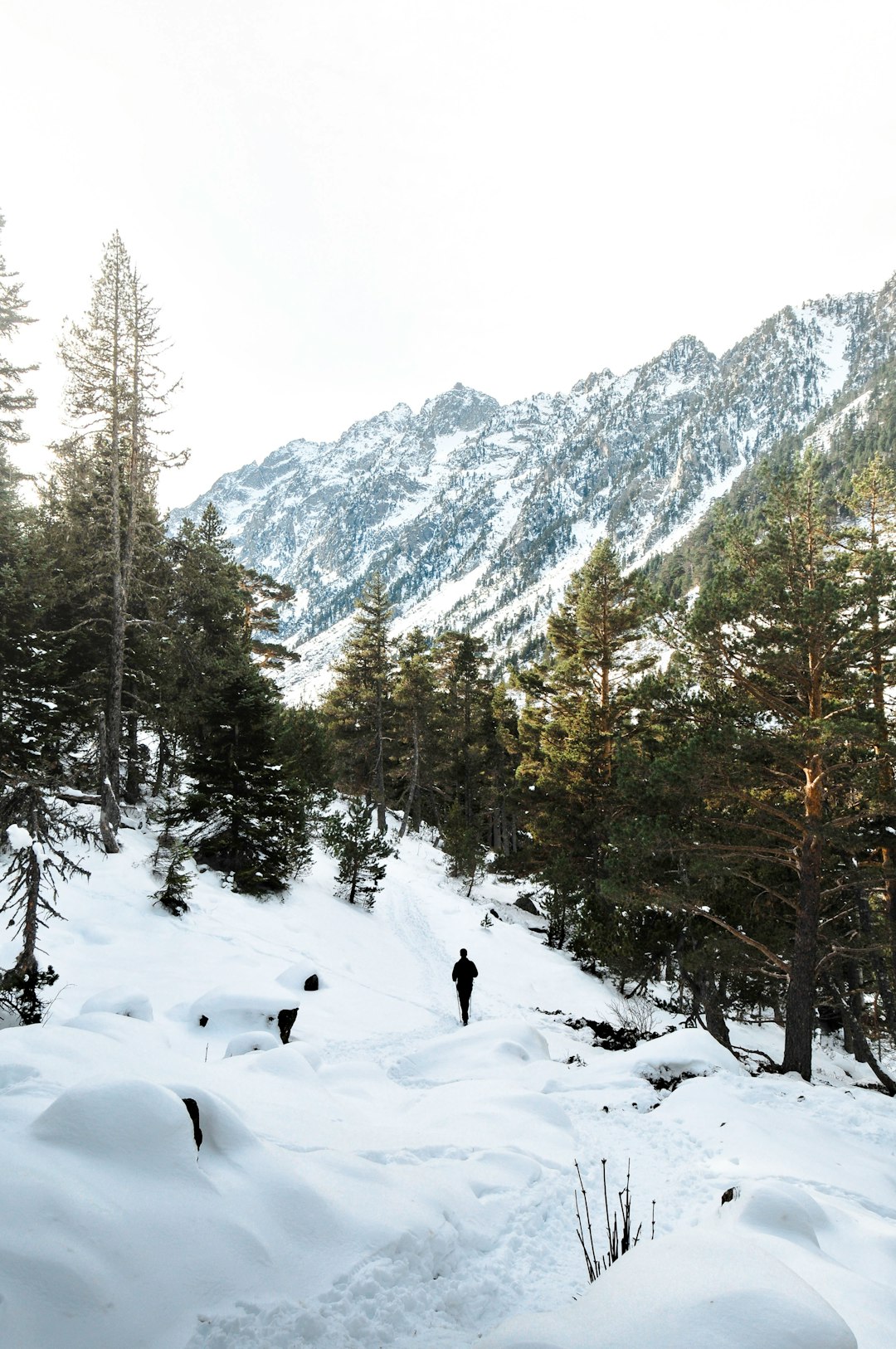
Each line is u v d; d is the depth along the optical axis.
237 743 24.44
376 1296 4.80
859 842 14.74
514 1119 8.80
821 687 15.48
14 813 12.42
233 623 30.11
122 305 24.08
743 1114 9.43
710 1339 3.62
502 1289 5.27
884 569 14.52
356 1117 8.70
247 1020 13.09
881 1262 5.77
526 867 34.12
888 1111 11.20
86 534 23.66
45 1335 3.83
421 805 55.56
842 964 18.95
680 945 20.00
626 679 30.06
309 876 27.38
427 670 48.78
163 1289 4.33
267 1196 5.31
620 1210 6.76
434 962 22.94
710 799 16.80
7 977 10.62
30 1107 5.63
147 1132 5.21
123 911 18.38
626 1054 12.32
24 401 23.56
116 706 22.98
